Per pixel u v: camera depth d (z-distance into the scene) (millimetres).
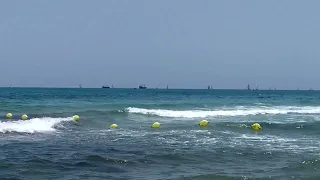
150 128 19469
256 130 19672
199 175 9609
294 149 13789
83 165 10500
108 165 10625
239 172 10148
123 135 16609
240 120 24547
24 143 13648
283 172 10195
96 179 9078
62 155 11664
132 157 11711
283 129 20281
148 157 11789
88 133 17047
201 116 26734
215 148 13656
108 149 12914
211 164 11133
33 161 10664
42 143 13797
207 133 17797
